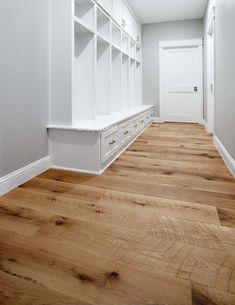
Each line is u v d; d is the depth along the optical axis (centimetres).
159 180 212
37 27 211
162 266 106
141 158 284
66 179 214
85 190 191
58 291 93
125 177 221
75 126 233
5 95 179
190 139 389
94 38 274
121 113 366
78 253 116
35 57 211
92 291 93
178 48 553
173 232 133
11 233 132
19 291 93
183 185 200
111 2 330
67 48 225
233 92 218
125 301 89
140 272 103
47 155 240
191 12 490
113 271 104
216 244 122
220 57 296
